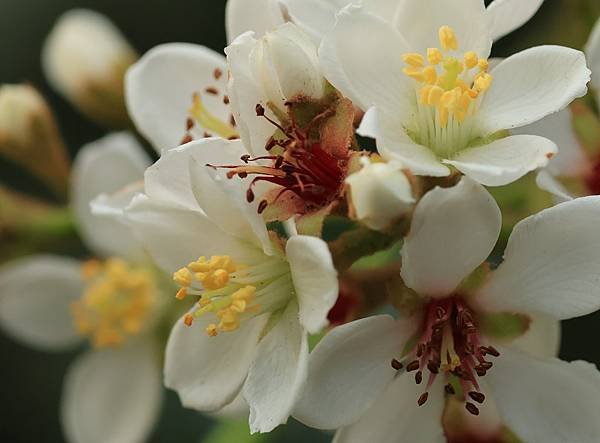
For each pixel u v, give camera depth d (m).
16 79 0.20
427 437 0.14
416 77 0.13
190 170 0.13
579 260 0.13
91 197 0.17
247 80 0.13
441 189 0.13
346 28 0.13
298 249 0.13
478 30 0.14
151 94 0.15
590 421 0.13
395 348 0.13
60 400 0.19
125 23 0.20
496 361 0.14
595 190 0.14
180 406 0.19
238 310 0.13
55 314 0.18
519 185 0.15
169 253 0.14
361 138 0.15
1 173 0.20
